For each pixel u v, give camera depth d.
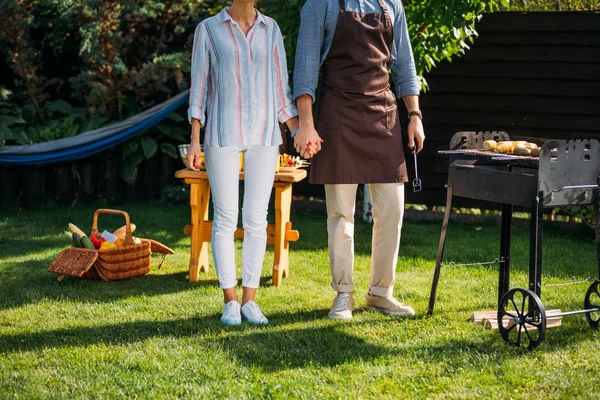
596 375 2.68
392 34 3.37
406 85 3.47
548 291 3.92
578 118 5.92
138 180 7.05
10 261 4.54
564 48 5.87
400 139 3.43
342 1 3.29
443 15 4.97
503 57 6.03
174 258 4.69
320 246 5.13
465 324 3.32
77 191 6.90
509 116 6.11
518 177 3.05
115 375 2.69
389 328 3.26
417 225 6.15
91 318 3.42
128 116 7.09
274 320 3.39
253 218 3.40
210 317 3.44
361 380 2.65
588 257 4.86
